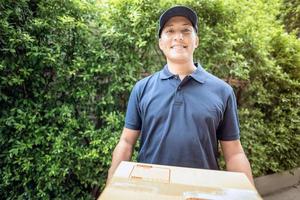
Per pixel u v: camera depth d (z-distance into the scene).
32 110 2.05
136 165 1.02
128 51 2.21
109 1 2.24
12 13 1.93
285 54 3.06
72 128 2.11
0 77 1.91
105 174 2.19
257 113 2.88
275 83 2.98
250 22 2.64
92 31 2.23
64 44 2.12
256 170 2.83
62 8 2.12
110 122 2.13
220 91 1.25
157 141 1.21
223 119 1.25
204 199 0.76
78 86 2.16
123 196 0.75
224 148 1.28
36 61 2.00
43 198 2.10
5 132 2.03
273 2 3.58
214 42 2.30
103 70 2.12
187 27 1.32
